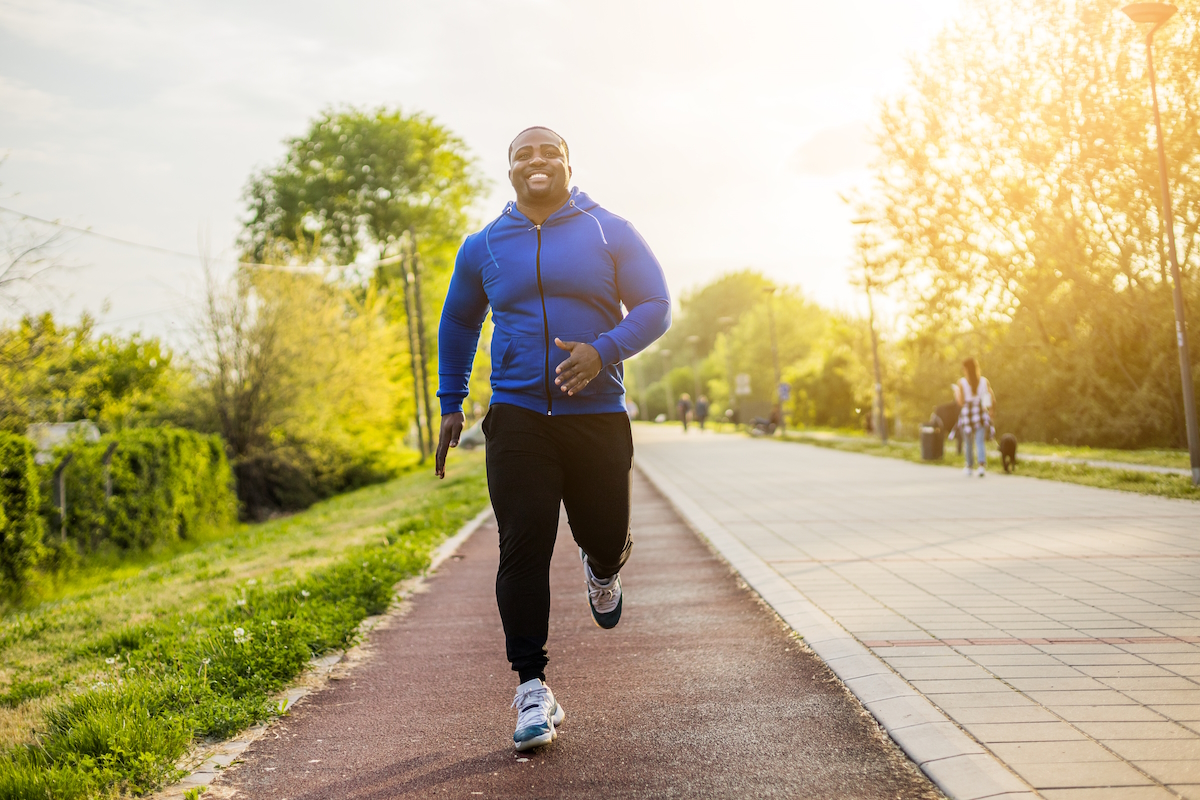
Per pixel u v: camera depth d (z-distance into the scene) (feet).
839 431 139.64
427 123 147.64
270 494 76.54
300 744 12.31
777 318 212.23
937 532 28.09
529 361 11.20
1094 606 17.06
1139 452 57.77
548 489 11.18
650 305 11.16
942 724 10.93
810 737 11.27
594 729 12.18
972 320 80.94
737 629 17.67
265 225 141.69
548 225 11.41
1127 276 66.03
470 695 14.37
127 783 10.69
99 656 19.42
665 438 128.67
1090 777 9.11
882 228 81.30
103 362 50.83
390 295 131.85
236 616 20.58
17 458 35.55
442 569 27.94
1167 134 61.82
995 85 70.69
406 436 133.39
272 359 75.97
